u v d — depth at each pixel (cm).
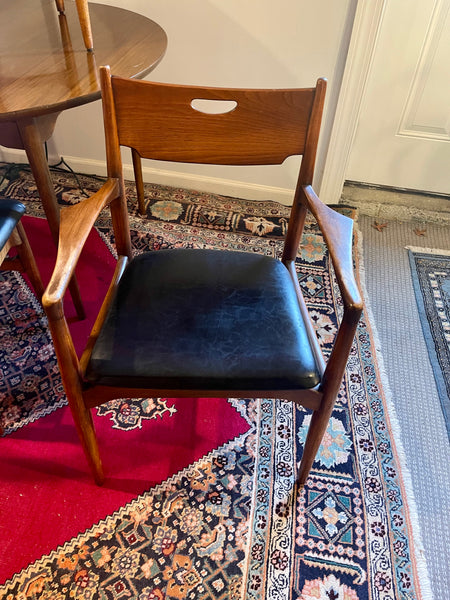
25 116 91
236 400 125
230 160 97
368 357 137
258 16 150
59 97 95
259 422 120
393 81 170
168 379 79
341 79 158
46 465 109
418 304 155
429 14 153
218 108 176
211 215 184
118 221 100
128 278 96
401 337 144
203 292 93
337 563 95
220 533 99
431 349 141
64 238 76
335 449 114
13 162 207
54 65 109
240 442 115
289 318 88
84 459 110
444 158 185
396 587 93
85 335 137
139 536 98
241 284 95
